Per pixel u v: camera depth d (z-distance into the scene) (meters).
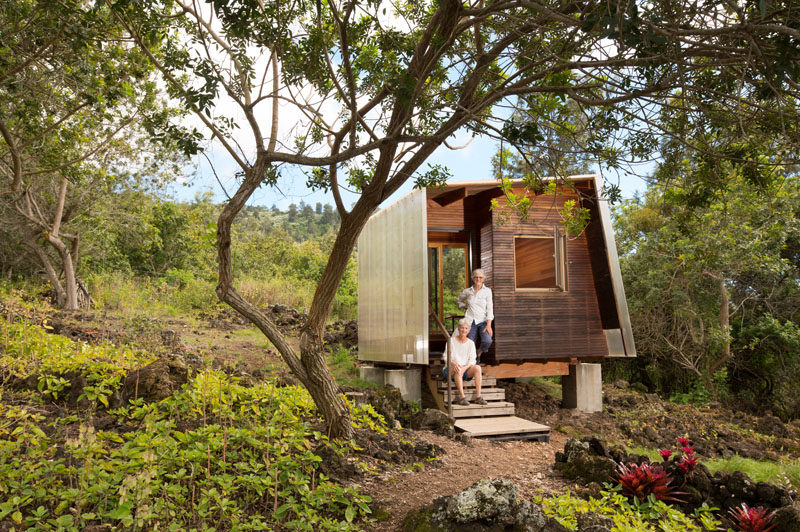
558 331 9.91
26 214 13.74
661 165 4.70
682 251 13.95
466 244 11.48
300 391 6.52
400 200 10.18
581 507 4.46
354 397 7.69
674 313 14.61
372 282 11.77
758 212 12.91
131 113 10.59
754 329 14.29
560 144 4.63
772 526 4.26
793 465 6.86
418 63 4.17
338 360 12.38
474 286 9.37
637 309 15.30
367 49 4.71
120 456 4.17
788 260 14.83
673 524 4.38
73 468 3.63
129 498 3.15
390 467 5.40
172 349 9.12
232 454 4.40
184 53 3.95
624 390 12.59
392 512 4.36
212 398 5.48
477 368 8.88
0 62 6.34
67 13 4.49
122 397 5.64
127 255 23.34
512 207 7.48
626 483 4.94
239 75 4.59
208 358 8.23
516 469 6.00
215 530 3.45
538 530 3.63
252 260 28.22
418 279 9.23
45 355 6.82
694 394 13.86
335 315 19.86
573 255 10.12
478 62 4.38
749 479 4.98
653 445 8.68
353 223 5.05
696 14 2.80
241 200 4.77
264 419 5.32
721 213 12.80
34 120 7.99
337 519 4.09
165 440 4.21
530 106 4.48
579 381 10.16
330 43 4.75
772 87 2.67
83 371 5.85
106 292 16.33
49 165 10.24
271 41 4.25
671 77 3.17
